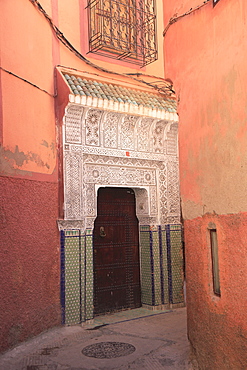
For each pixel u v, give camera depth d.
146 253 7.19
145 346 4.82
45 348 4.77
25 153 5.08
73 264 5.84
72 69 6.13
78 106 5.86
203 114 3.38
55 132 5.88
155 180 7.23
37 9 5.52
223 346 2.99
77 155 6.04
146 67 7.23
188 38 3.68
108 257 6.91
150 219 7.16
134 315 6.62
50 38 5.82
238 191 2.83
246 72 2.75
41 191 5.40
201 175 3.37
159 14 7.59
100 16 6.70
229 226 2.93
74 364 4.22
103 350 4.69
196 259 3.46
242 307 2.74
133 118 6.73
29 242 5.04
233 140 2.91
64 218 5.74
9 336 4.54
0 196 4.53
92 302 6.08
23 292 4.85
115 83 6.57
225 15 3.04
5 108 4.71
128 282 7.13
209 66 3.29
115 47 6.60
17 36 5.06
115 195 7.15
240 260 2.78
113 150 6.50
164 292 7.13
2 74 4.71
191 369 3.67
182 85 3.80
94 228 6.78
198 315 3.43
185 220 3.65
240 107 2.83
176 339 5.09
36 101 5.43
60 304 5.65
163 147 7.29
